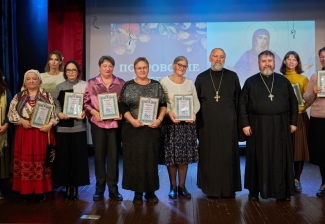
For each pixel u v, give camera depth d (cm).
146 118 375
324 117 404
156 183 383
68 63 406
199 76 421
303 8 697
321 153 405
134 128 381
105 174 402
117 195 401
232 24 707
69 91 403
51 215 350
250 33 705
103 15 721
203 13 709
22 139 385
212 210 364
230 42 708
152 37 716
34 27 596
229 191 403
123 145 387
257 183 395
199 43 711
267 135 387
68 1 716
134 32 718
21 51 581
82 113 393
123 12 718
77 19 716
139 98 377
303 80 445
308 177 514
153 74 716
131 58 719
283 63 457
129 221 333
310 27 697
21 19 580
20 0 579
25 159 381
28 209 369
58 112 393
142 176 379
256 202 391
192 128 402
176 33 712
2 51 532
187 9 711
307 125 437
